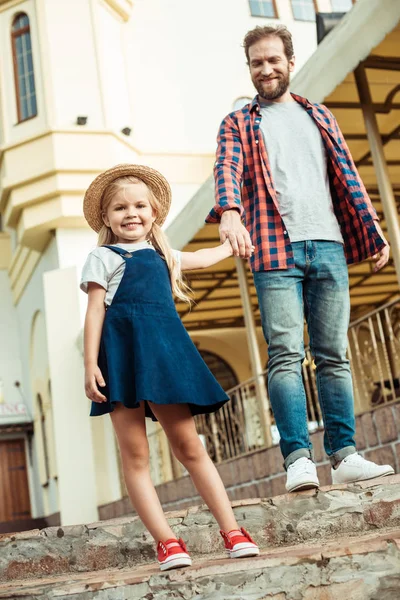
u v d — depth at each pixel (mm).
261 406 9062
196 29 18422
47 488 18797
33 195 15484
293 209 3836
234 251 3416
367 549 2520
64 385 14445
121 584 2496
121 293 2852
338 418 3775
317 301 3820
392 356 12617
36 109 16047
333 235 3854
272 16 19062
